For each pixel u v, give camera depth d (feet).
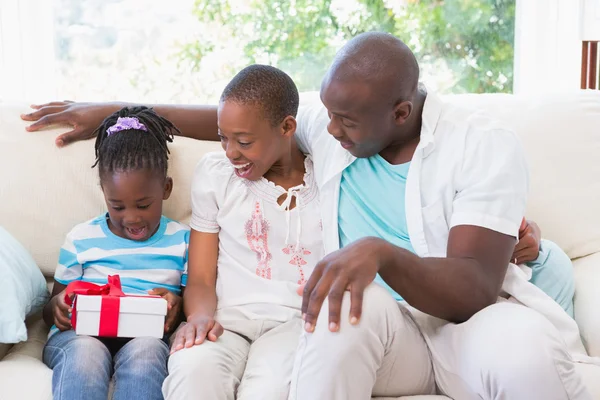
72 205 5.48
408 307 4.63
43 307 5.19
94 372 4.39
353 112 4.31
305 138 5.22
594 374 4.34
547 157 5.68
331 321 3.74
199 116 5.72
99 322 4.59
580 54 7.87
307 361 3.82
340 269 3.83
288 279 5.05
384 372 4.10
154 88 7.77
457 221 4.32
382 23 7.86
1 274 4.56
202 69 7.79
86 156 5.54
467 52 8.00
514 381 3.68
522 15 7.95
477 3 7.90
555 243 5.47
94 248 5.22
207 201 5.15
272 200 5.08
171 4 7.66
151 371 4.43
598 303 4.88
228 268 5.10
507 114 5.85
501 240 4.28
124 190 4.99
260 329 4.89
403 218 4.72
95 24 7.63
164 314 4.67
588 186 5.62
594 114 5.82
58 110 5.66
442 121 4.65
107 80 7.71
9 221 5.40
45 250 5.45
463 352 3.98
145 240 5.27
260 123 4.81
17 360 4.58
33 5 7.47
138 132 5.16
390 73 4.28
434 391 4.33
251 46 7.79
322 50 7.86
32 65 7.56
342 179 4.91
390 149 4.77
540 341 3.71
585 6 7.75
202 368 4.22
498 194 4.33
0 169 5.44
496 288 4.20
